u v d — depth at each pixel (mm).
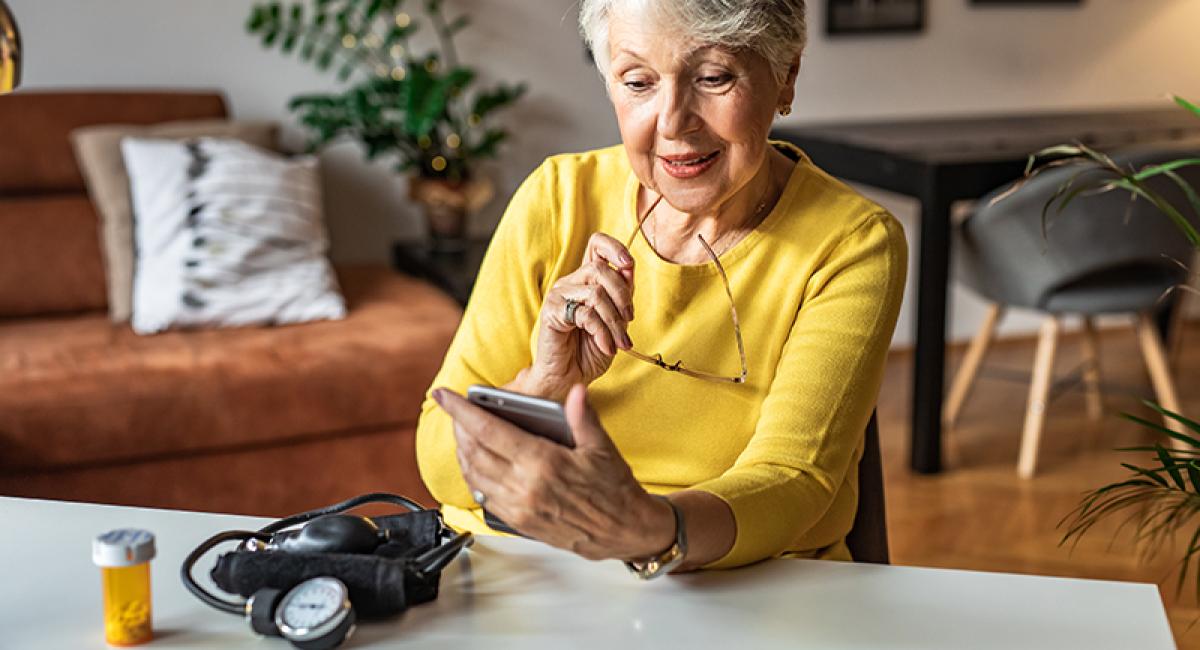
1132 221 3096
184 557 1103
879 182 3398
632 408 1367
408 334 2844
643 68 1231
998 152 3268
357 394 2688
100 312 3137
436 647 955
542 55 3914
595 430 964
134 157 3078
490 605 1024
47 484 2506
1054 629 988
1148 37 4520
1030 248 3205
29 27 3377
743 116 1229
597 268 1251
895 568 1103
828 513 1330
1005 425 3682
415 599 1023
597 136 4031
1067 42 4449
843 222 1344
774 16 1206
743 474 1177
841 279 1318
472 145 3875
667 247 1389
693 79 1226
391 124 3520
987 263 3314
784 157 1413
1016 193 3166
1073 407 3844
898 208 4328
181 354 2701
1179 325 4609
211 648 950
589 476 962
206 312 2914
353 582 989
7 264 3043
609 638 968
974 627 991
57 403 2480
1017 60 4406
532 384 1308
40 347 2764
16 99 3168
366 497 1158
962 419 3740
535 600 1032
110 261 3072
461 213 3596
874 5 4195
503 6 3840
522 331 1435
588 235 1438
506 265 1443
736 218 1365
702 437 1361
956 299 4496
